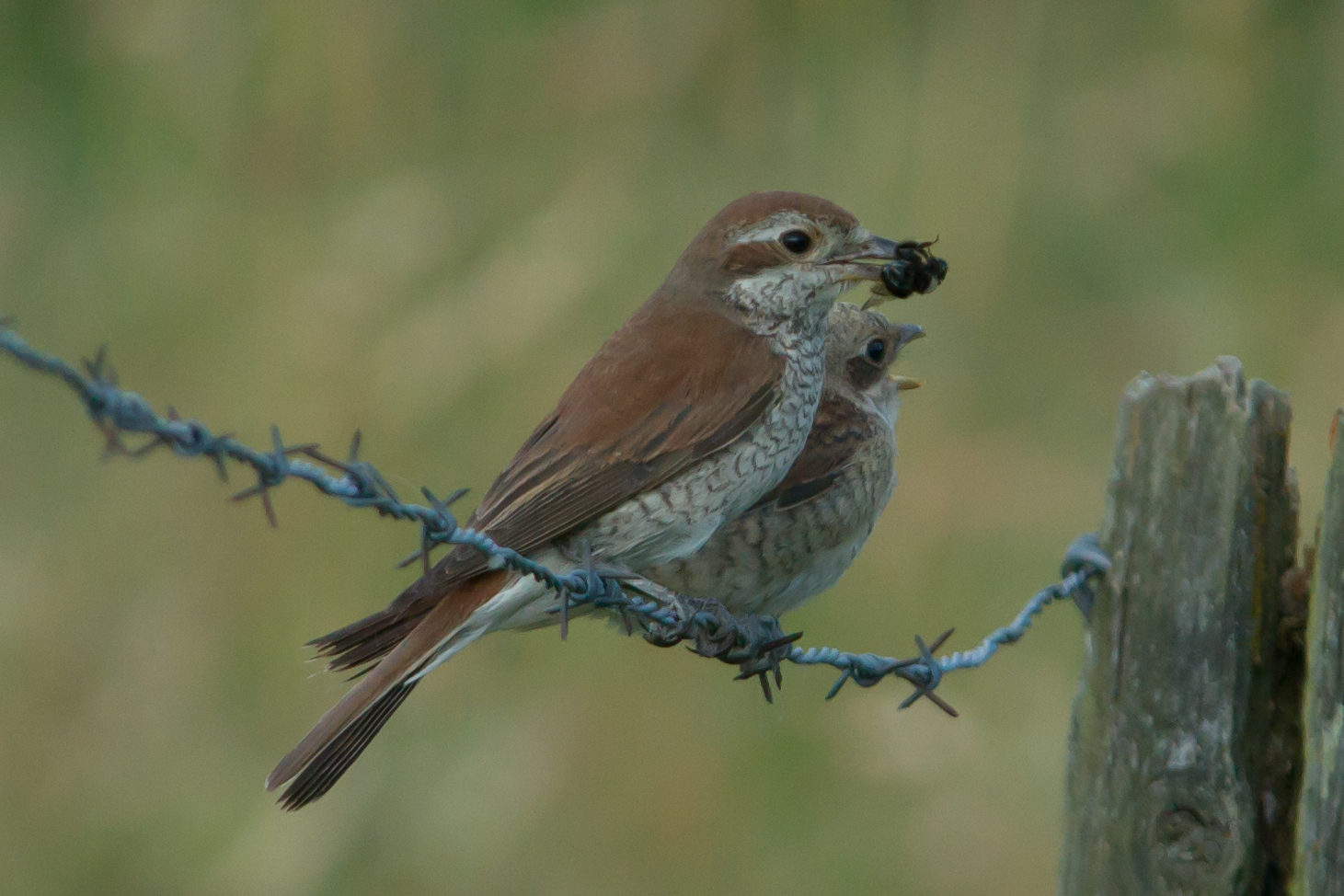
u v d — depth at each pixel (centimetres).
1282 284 1259
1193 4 1346
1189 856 586
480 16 1348
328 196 1314
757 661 680
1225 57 1341
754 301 742
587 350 1136
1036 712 1028
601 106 1302
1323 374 1202
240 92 1345
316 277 1177
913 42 1295
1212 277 1255
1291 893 593
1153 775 589
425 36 1338
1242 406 584
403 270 1190
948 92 1272
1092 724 599
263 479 481
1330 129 1319
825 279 741
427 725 1028
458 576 654
